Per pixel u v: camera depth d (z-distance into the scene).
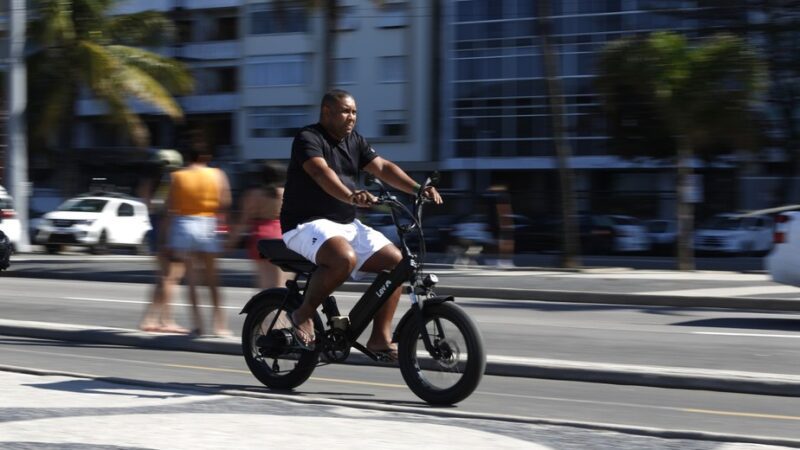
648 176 59.31
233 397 7.71
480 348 7.41
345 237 7.71
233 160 66.94
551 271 26.94
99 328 12.10
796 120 45.84
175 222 11.33
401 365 7.79
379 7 36.50
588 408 7.97
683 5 48.03
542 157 59.62
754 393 8.66
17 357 10.60
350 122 7.75
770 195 54.50
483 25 60.69
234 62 67.19
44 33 41.81
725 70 32.47
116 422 6.61
